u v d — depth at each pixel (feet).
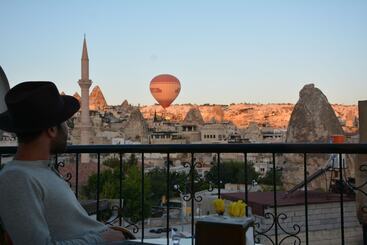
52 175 5.51
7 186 4.91
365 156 16.98
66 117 5.69
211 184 9.82
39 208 4.96
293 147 8.79
